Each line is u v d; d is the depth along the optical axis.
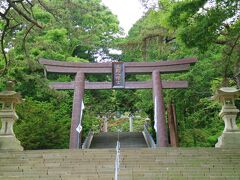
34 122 20.83
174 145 23.88
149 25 25.44
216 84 20.92
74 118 20.27
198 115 25.14
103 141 26.05
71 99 27.41
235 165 11.10
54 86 21.39
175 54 24.91
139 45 26.00
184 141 24.83
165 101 26.00
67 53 31.81
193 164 11.23
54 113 23.81
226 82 16.45
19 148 14.35
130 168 10.83
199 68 23.52
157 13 20.02
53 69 21.42
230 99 15.73
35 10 26.55
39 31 17.70
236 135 14.80
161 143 19.47
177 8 13.66
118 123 44.53
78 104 20.72
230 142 14.66
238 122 21.94
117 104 34.00
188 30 13.18
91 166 10.96
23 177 10.07
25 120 21.17
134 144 24.78
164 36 24.25
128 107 34.41
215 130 24.25
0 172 10.56
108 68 21.98
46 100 26.64
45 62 21.38
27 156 11.95
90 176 10.12
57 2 16.62
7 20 14.66
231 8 12.34
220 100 16.08
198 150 12.48
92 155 12.02
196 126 26.41
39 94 25.30
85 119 28.77
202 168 10.84
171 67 21.81
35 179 9.98
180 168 10.80
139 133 28.62
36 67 18.36
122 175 10.20
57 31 29.19
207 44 13.60
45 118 21.58
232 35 13.48
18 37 17.81
